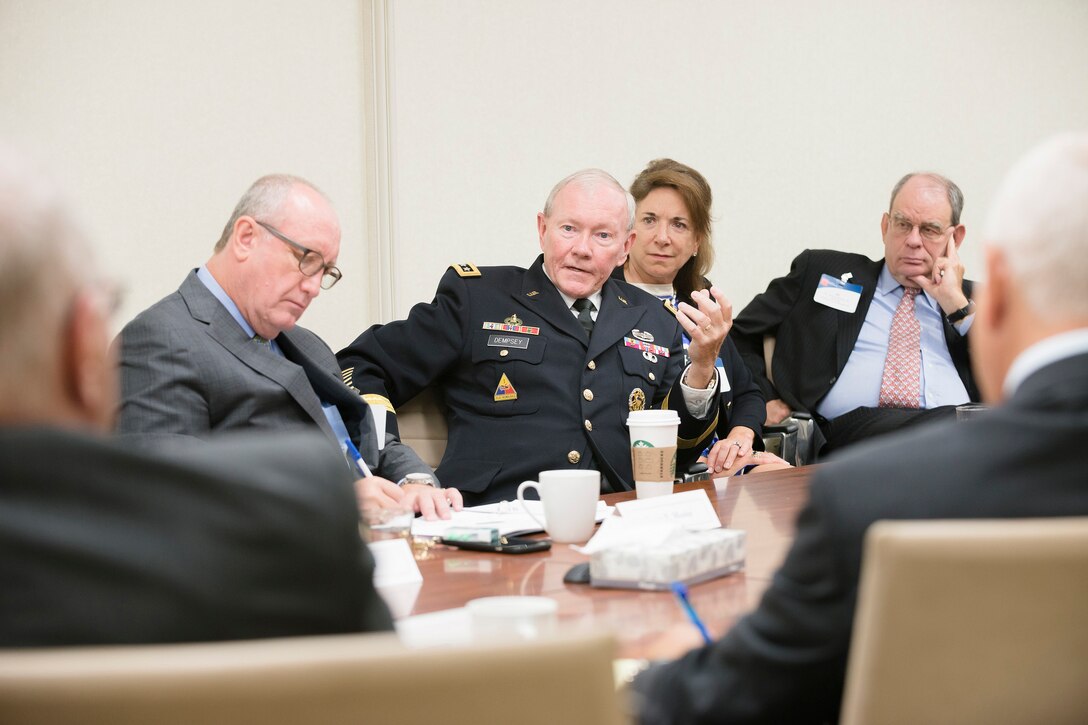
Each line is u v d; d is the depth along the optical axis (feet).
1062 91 21.68
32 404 2.62
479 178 16.76
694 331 10.51
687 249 14.23
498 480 10.20
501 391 10.56
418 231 16.17
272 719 2.24
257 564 2.65
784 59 19.49
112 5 13.51
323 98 15.39
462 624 4.51
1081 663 3.03
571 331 10.78
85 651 2.30
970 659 3.01
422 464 9.39
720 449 11.39
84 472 2.56
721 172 19.06
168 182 14.01
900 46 20.38
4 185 2.58
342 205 15.61
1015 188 3.55
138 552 2.53
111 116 13.52
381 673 2.29
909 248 15.55
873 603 3.02
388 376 10.53
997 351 3.68
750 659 3.64
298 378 8.66
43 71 13.01
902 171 20.57
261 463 2.80
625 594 5.40
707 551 5.63
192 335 8.41
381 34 15.69
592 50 17.76
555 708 2.37
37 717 2.15
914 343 15.57
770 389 15.90
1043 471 3.36
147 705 2.18
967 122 20.98
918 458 3.47
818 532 3.51
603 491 10.47
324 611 2.74
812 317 16.02
